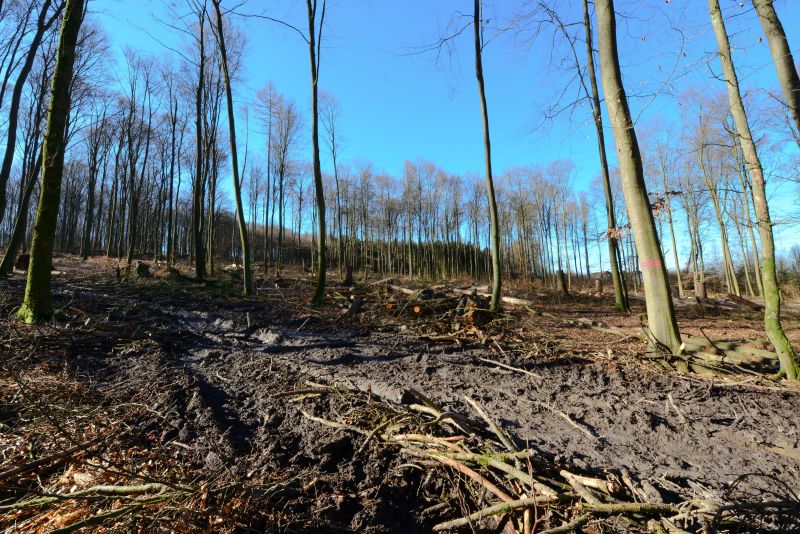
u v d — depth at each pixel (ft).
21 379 15.48
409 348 22.29
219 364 20.07
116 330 24.98
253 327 27.50
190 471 10.28
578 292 78.95
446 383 16.49
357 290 46.24
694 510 7.92
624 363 19.02
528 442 11.34
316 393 14.90
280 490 9.38
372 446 11.30
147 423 13.26
